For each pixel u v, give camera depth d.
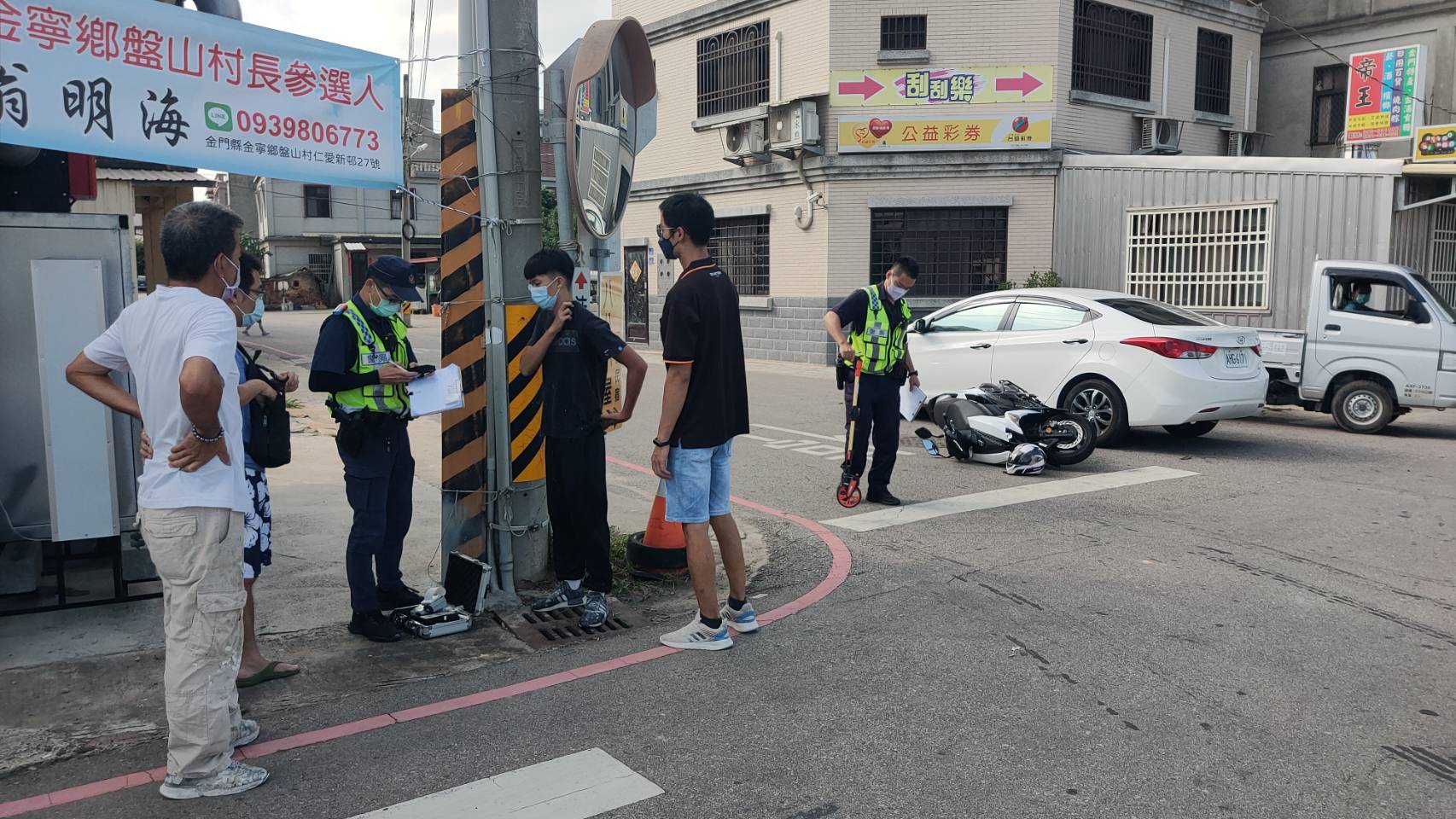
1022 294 10.55
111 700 4.14
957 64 17.19
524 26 5.20
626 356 5.07
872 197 17.55
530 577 5.63
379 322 4.70
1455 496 7.86
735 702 4.14
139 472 5.26
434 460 9.70
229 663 3.39
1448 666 4.48
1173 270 15.83
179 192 17.28
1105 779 3.49
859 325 7.44
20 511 5.01
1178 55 18.58
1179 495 7.91
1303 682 4.30
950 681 4.34
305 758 3.65
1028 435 8.95
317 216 45.72
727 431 4.78
